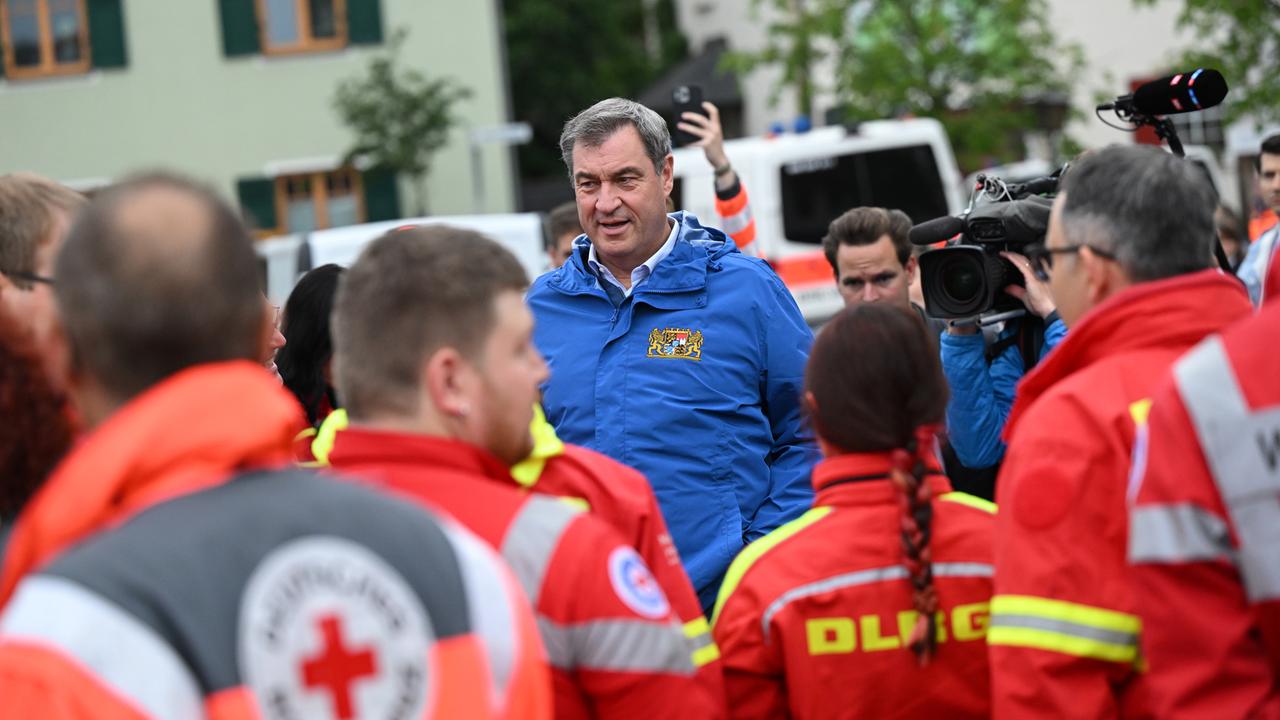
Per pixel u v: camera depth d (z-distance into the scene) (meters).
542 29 34.22
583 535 1.99
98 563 1.36
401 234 2.01
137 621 1.34
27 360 1.82
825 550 2.37
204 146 21.70
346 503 1.49
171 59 21.58
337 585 1.44
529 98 35.06
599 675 1.97
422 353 1.94
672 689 1.98
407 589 1.48
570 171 3.63
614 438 3.40
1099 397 2.15
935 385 2.41
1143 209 2.19
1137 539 1.99
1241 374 1.93
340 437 1.99
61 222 2.31
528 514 1.97
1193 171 2.24
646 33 38.66
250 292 1.54
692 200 10.88
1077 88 19.38
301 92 21.64
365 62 21.61
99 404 1.55
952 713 2.34
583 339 3.51
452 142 21.89
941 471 2.49
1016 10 15.28
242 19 21.50
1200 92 3.43
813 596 2.35
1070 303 2.30
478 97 21.86
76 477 1.43
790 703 2.39
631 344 3.46
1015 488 2.17
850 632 2.34
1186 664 1.95
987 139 15.09
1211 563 1.95
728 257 3.58
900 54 15.35
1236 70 11.48
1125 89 19.47
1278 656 1.95
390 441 1.95
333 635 1.42
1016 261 3.28
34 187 2.33
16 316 1.93
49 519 1.43
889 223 4.46
